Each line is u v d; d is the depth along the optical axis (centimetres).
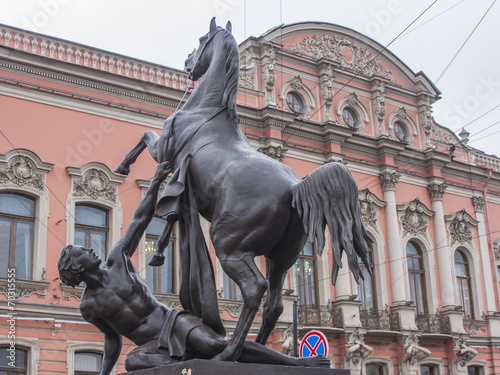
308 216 326
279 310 357
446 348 2112
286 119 1930
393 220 2100
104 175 1603
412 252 2169
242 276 330
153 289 1588
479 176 2394
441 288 2158
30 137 1524
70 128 1584
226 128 373
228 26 413
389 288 2042
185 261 356
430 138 2323
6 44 1552
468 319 2184
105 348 370
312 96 2062
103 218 1603
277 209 333
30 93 1546
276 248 351
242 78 1934
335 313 1875
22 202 1494
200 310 344
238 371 309
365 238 331
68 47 1634
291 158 1956
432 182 2247
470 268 2275
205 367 303
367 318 1955
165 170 375
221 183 345
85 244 1559
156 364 336
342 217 325
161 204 357
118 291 355
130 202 1633
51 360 1420
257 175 340
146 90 1702
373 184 2119
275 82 1994
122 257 363
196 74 424
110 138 1634
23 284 1430
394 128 2273
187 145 373
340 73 2147
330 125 2016
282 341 1700
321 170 330
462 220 2294
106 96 1659
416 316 2077
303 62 2073
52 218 1510
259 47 1994
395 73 2330
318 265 1891
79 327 1472
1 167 1466
